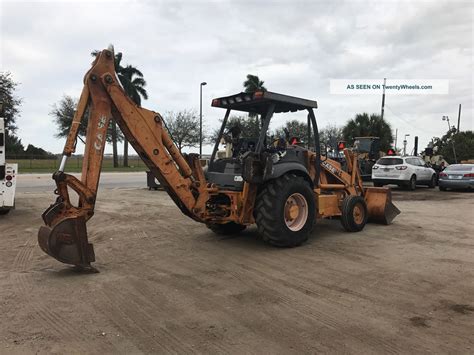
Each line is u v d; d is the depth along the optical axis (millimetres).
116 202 12586
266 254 6199
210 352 3184
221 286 4727
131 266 5535
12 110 33344
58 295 4387
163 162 5734
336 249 6539
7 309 3988
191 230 8102
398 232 7953
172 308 4051
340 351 3213
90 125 5117
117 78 5309
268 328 3613
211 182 7004
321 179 7762
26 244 6895
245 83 40000
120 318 3803
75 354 3137
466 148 45844
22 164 41219
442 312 4004
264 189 6402
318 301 4270
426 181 19172
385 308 4090
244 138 7254
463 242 7094
